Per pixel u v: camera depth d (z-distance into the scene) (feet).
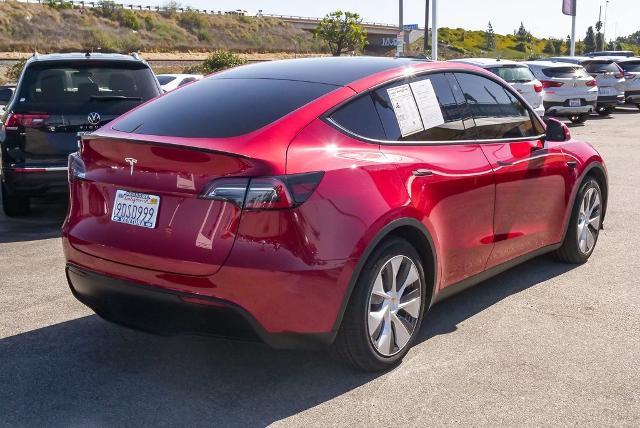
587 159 18.10
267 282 10.48
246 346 13.39
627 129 57.77
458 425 10.49
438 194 12.97
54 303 15.88
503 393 11.48
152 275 11.03
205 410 11.00
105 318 12.35
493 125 15.16
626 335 13.87
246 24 307.37
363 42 160.15
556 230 17.29
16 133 22.76
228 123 11.63
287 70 13.75
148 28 268.62
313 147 11.36
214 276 10.55
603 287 16.81
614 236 21.79
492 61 55.16
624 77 74.38
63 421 10.68
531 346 13.34
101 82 23.89
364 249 11.25
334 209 11.02
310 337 11.04
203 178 10.71
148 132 11.83
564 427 10.42
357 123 12.24
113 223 11.69
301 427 10.49
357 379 12.01
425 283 12.98
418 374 12.19
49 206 27.66
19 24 227.40
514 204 15.33
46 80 23.20
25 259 19.57
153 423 10.62
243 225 10.50
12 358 12.91
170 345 13.48
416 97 13.47
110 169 11.81
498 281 17.33
